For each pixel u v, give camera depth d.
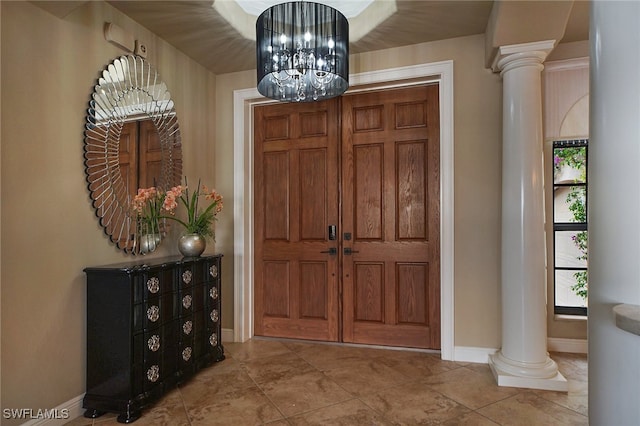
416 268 3.27
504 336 2.65
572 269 3.29
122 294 2.12
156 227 2.83
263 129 3.70
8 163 1.84
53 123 2.08
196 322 2.74
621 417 0.88
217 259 3.05
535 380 2.45
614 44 0.93
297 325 3.60
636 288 0.88
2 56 1.82
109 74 2.45
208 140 3.56
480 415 2.12
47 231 2.03
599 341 0.96
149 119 2.80
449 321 3.00
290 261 3.63
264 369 2.84
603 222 0.96
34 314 1.95
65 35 2.16
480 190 2.94
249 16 3.02
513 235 2.59
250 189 3.69
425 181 3.25
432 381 2.58
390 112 3.37
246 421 2.07
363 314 3.41
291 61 2.22
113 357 2.12
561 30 2.41
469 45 2.98
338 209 3.50
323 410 2.19
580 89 3.16
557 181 3.33
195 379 2.65
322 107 3.57
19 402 1.87
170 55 3.06
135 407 2.10
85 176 2.26
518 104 2.58
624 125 0.91
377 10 2.82
